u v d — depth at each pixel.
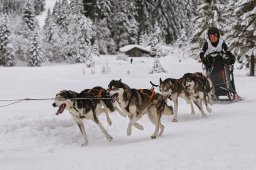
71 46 69.12
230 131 7.18
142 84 23.88
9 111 11.49
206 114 10.71
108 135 8.10
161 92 9.44
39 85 24.66
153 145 6.53
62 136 8.51
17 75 38.12
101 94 8.57
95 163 5.35
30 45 69.25
